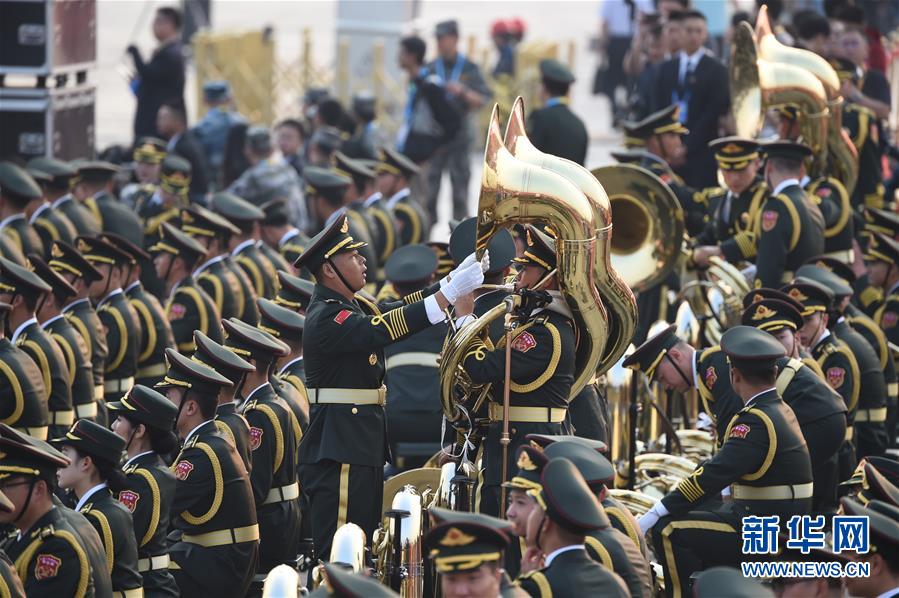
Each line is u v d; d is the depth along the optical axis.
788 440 28.86
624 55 97.38
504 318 29.03
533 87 100.00
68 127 60.72
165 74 72.69
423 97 70.44
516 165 27.91
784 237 39.84
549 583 21.06
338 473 30.08
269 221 49.81
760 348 28.94
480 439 29.31
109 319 38.62
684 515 29.25
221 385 29.20
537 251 28.64
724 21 78.31
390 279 36.94
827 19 57.03
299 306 35.91
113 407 27.61
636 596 22.61
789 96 44.81
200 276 43.16
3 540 26.17
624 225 37.69
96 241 38.78
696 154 55.06
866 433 35.84
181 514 28.86
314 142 65.50
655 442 36.19
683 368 31.02
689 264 42.06
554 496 21.22
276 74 105.81
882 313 41.28
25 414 32.44
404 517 27.20
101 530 25.64
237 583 29.03
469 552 19.77
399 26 99.88
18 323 34.28
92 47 63.53
